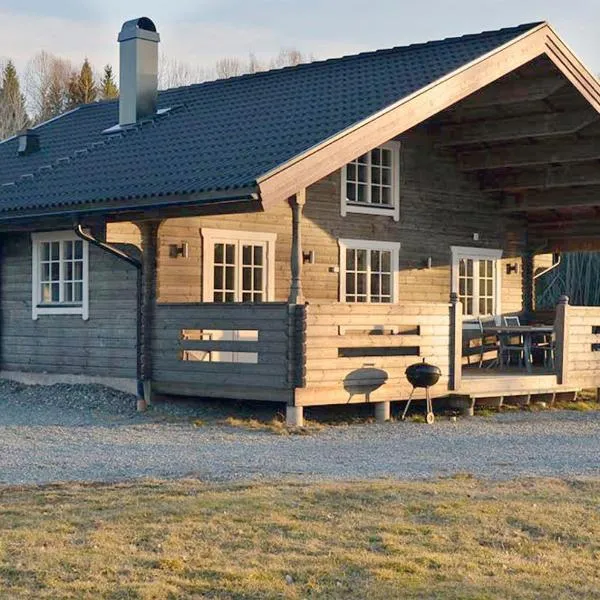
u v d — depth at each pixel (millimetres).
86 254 17406
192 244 16641
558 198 20281
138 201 14867
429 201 19812
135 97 19016
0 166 20328
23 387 18031
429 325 15930
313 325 14547
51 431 13883
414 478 10531
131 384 16547
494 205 21000
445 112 18703
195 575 7199
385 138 15109
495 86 17594
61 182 17141
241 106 17828
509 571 7539
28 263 18531
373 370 15219
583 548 8195
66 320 17750
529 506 9234
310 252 18078
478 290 20750
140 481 10055
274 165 13984
